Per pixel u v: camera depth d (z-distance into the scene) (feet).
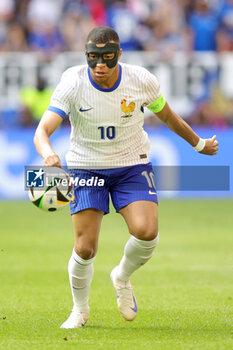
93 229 60.70
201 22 249.96
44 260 113.29
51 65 221.25
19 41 246.06
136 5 250.57
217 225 162.50
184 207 201.16
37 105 222.07
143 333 59.06
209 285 90.63
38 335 58.03
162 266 107.76
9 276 97.91
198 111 227.20
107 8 250.57
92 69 58.08
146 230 59.47
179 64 224.94
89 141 61.72
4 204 210.18
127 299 64.39
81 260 60.70
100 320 66.69
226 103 228.43
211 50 251.19
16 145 220.64
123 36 244.83
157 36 247.50
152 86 61.67
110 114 60.54
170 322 65.00
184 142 222.89
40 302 77.92
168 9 250.16
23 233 149.18
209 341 55.01
